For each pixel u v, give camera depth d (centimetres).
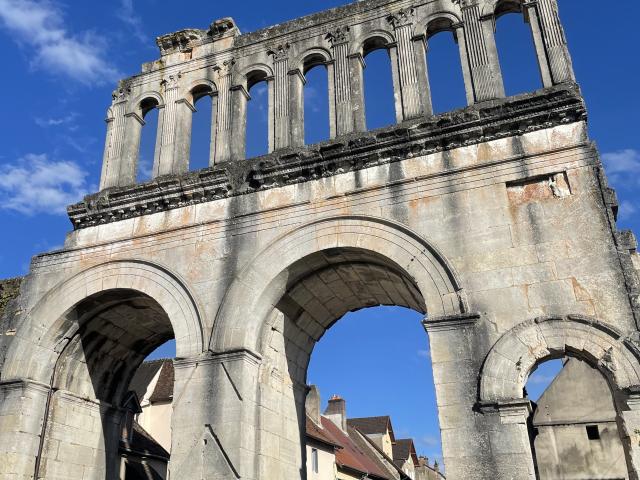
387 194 1600
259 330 1628
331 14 1969
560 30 1669
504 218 1466
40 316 1823
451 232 1498
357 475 4434
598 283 1339
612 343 1275
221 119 1966
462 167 1554
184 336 1633
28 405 1739
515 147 1529
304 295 1791
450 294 1434
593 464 2745
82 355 1944
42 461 1745
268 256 1650
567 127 1505
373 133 1656
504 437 1259
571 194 1437
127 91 2172
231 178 1791
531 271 1398
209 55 2098
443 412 1323
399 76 1791
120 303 1881
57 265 1889
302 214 1669
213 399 1520
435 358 1375
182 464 1469
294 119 1858
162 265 1745
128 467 2694
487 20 1756
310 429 3706
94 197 1923
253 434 1530
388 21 1880
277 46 2002
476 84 1681
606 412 2817
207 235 1750
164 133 2027
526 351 1325
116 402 2114
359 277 1777
